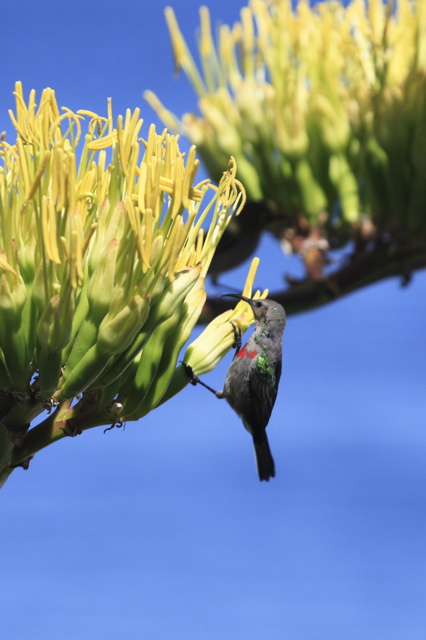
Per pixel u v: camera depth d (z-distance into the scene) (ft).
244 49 27.81
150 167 12.65
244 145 26.91
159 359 13.75
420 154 24.68
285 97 26.73
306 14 27.91
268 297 25.58
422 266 26.02
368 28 27.91
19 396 12.82
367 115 26.09
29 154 12.92
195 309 14.29
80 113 13.39
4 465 13.42
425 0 27.35
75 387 12.71
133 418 13.93
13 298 12.29
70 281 12.17
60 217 12.26
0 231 12.57
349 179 26.17
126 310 12.36
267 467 25.22
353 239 25.85
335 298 25.43
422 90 25.04
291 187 26.22
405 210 25.55
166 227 13.08
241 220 25.21
